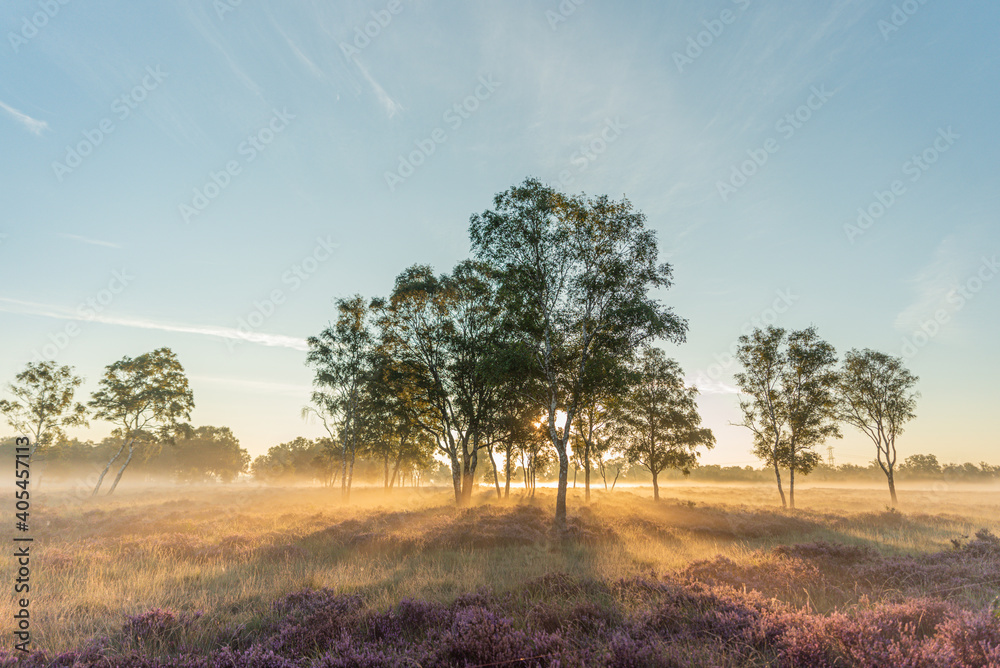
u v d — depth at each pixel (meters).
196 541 13.23
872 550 11.37
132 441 40.59
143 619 6.20
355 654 4.79
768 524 18.41
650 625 5.79
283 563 11.17
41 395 36.41
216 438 126.81
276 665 4.73
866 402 35.75
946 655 3.98
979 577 7.79
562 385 20.45
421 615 6.32
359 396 35.88
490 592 7.59
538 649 4.85
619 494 46.75
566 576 8.49
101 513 22.09
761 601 6.53
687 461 34.69
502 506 26.61
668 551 12.73
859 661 4.29
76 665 4.71
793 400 32.25
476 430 30.62
